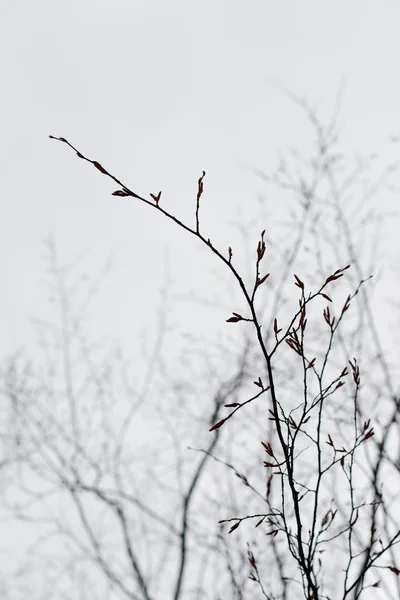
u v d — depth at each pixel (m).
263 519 2.30
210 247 2.00
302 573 2.27
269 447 2.21
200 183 1.98
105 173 1.96
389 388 4.10
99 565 5.87
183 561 5.47
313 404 2.21
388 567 2.36
